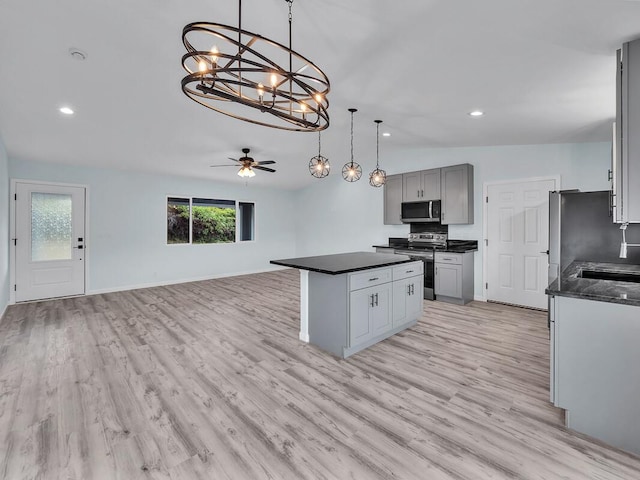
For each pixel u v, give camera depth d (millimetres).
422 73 2438
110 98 3098
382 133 4371
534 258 4445
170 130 4051
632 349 1677
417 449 1728
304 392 2316
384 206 5984
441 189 5164
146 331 3598
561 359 1876
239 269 7605
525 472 1556
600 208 3215
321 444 1769
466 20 1736
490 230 4852
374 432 1872
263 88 1523
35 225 4977
